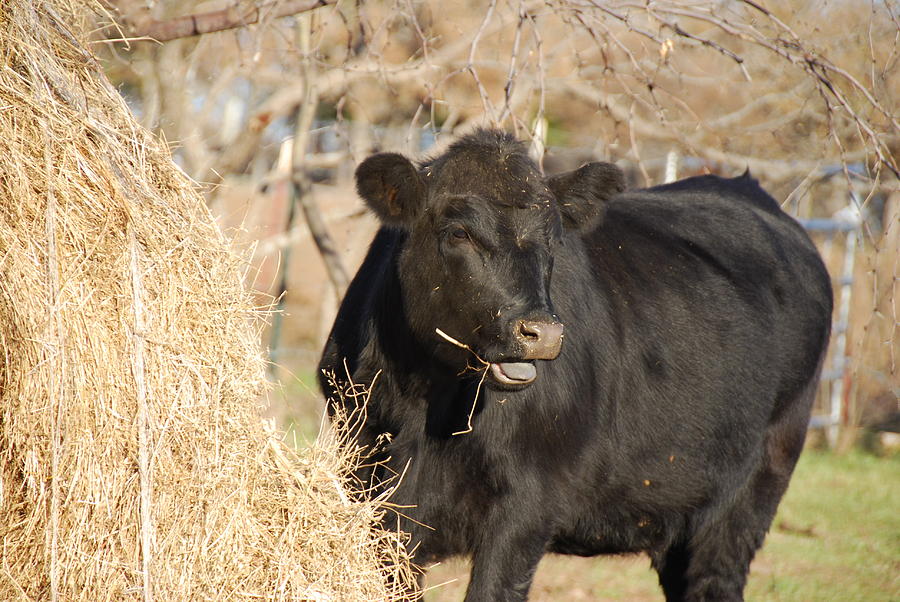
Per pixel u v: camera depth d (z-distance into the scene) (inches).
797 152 852.0
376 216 436.1
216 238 400.2
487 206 418.0
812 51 583.2
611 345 502.9
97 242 360.8
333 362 502.6
